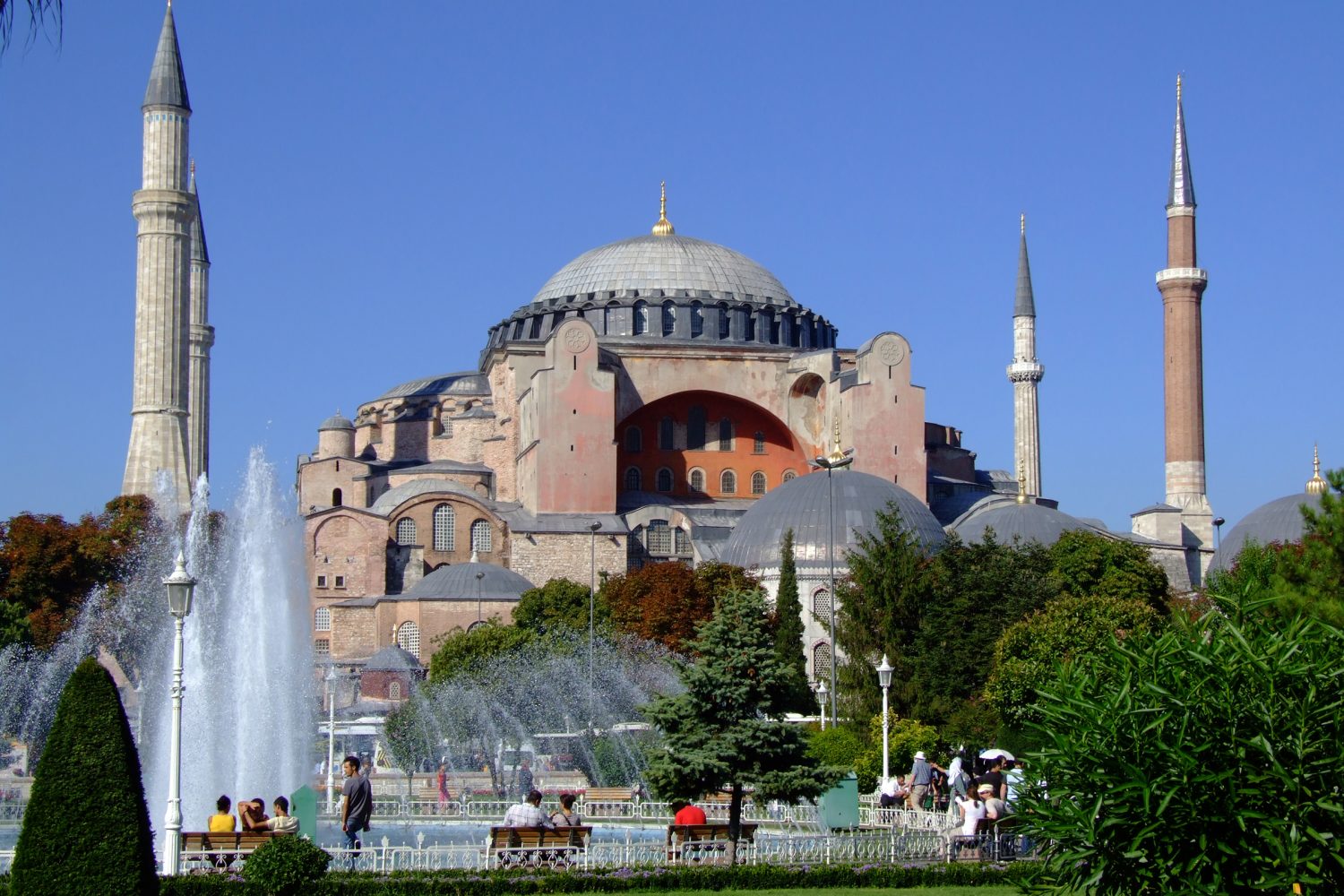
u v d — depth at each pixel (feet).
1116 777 68.74
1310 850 66.59
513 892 98.22
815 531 333.01
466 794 195.52
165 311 354.13
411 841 139.74
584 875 99.96
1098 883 70.44
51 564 271.49
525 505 392.27
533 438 383.86
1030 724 79.10
